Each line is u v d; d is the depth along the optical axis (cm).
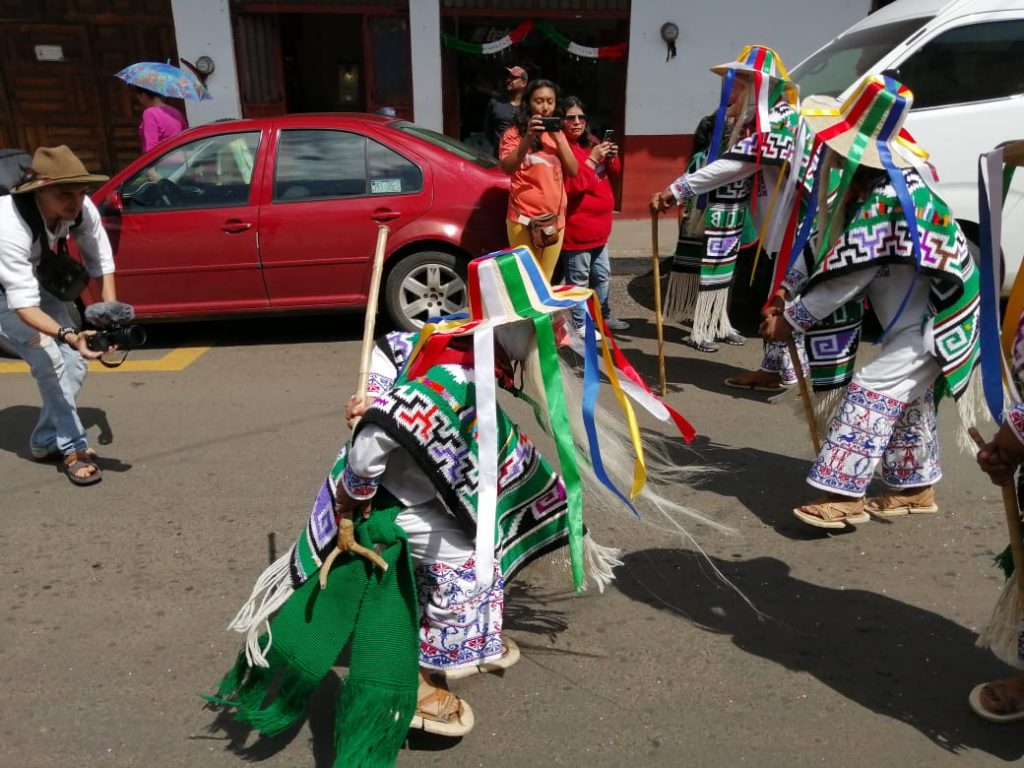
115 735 271
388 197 619
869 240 332
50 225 393
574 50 1006
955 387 345
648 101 1012
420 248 630
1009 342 254
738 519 398
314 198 618
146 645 314
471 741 268
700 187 498
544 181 573
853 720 275
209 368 612
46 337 420
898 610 330
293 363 619
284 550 375
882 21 659
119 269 612
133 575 358
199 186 617
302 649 228
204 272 618
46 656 308
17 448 486
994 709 270
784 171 476
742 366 607
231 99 1000
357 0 983
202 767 259
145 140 817
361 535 228
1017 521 243
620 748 264
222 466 457
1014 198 598
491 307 223
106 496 427
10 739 269
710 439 484
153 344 671
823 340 386
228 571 360
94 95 1037
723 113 501
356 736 222
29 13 1004
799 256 382
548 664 302
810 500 416
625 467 268
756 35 992
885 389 351
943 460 458
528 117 596
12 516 408
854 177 335
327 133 621
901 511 394
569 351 285
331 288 632
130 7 1008
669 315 606
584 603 336
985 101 587
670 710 280
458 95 1046
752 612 330
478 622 246
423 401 217
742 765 257
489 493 217
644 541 380
